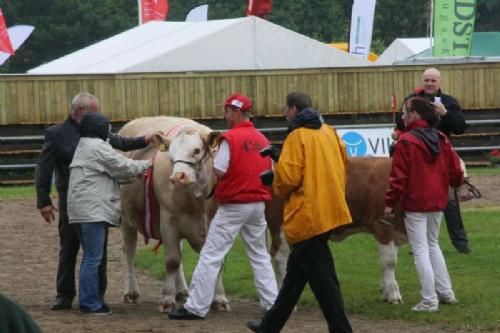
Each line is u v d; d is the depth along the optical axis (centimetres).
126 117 4209
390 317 1510
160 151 1581
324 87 4375
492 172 4122
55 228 2745
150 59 4312
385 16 9625
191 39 4409
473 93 4494
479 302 1574
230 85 4294
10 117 4131
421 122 1504
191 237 1585
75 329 1428
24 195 3544
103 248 1569
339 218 1261
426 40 6025
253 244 1509
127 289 1722
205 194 1529
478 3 9175
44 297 1800
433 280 1520
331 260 1269
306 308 1628
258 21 4438
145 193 1617
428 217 1532
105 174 1554
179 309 1512
